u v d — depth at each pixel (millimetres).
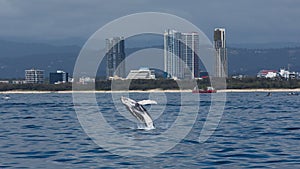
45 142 38094
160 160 29047
